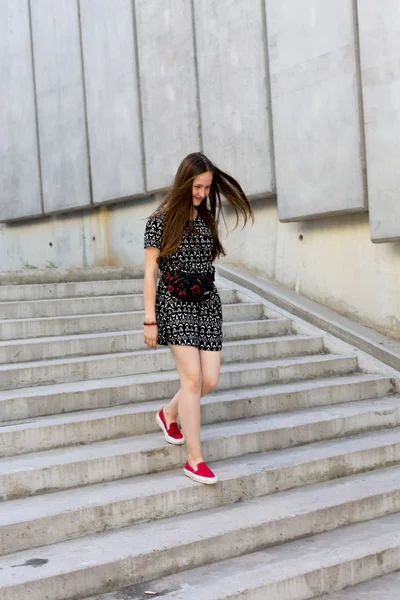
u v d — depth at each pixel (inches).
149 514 137.1
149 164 330.0
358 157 242.4
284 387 201.0
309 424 177.5
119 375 197.2
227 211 311.7
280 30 267.1
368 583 131.2
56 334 217.3
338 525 146.6
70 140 373.1
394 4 224.8
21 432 150.7
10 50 413.1
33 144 399.9
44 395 166.2
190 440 145.8
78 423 157.6
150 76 327.3
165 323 144.6
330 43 249.4
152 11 324.2
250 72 283.3
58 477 140.7
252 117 283.9
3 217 424.8
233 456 164.1
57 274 260.8
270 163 279.0
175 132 316.5
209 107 302.2
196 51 308.0
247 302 268.1
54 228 401.4
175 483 143.6
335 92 248.8
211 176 143.1
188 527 133.3
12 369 179.9
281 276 288.5
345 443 177.2
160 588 118.2
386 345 233.9
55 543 126.0
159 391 184.1
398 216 227.8
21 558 119.3
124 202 356.8
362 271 255.4
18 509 129.1
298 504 146.0
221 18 293.9
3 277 248.4
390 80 227.9
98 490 140.2
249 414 184.7
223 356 214.8
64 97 375.9
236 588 117.3
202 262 147.2
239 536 132.4
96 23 352.2
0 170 424.8
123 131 341.1
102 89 350.9
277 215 289.6
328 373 219.8
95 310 238.2
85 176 365.4
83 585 114.6
